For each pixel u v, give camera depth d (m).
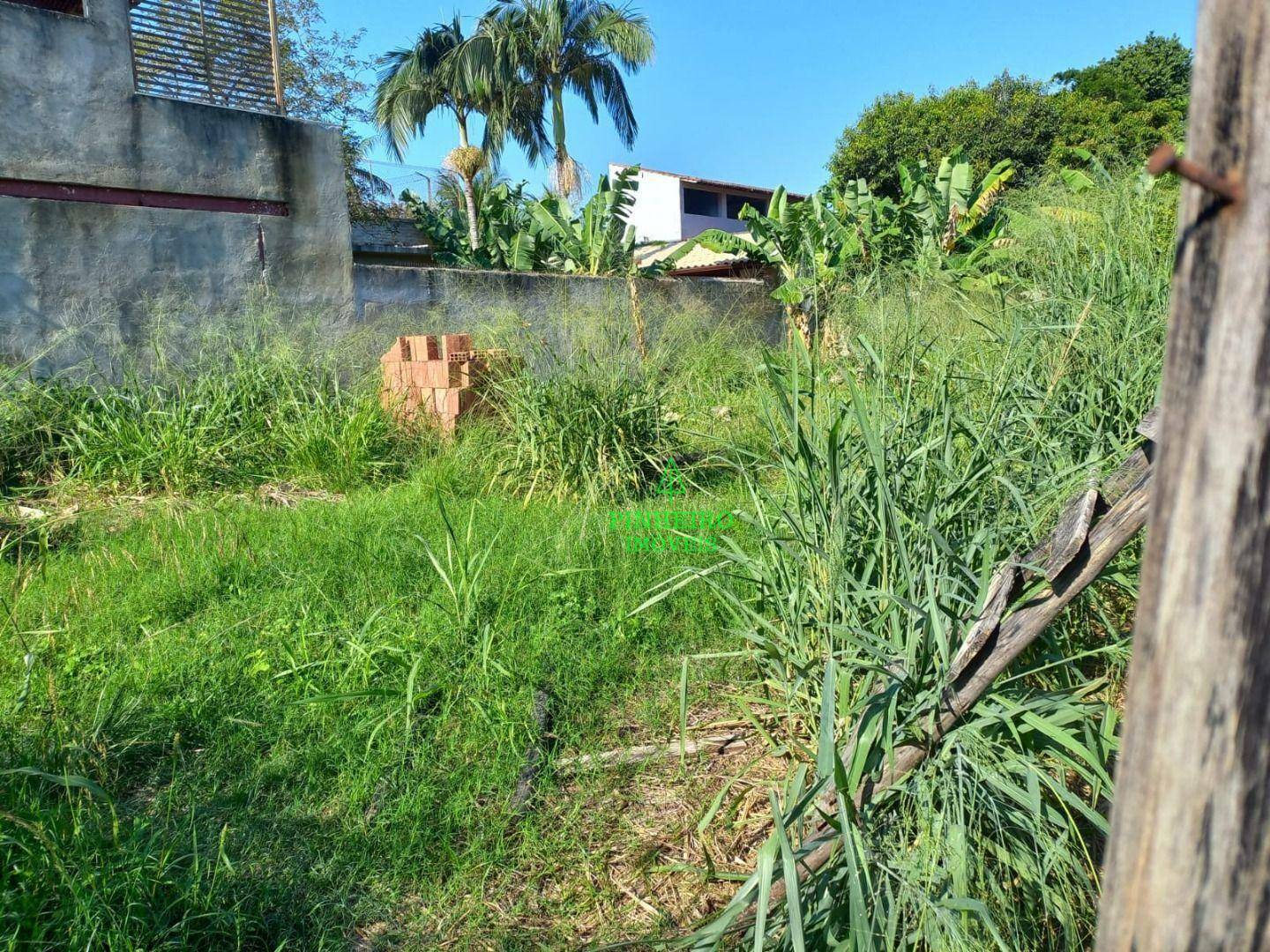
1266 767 0.67
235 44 8.48
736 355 6.27
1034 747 2.10
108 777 2.52
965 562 2.18
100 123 7.11
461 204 18.50
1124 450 2.78
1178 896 0.72
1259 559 0.65
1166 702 0.71
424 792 2.48
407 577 4.09
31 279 6.81
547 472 5.70
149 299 7.47
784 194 13.98
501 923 2.10
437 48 21.55
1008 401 2.97
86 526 4.97
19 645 3.25
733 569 3.68
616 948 2.01
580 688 3.13
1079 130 19.78
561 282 10.55
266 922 2.02
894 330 3.09
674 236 28.09
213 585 3.99
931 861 1.79
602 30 22.23
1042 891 1.84
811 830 2.07
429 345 6.92
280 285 8.38
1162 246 4.24
